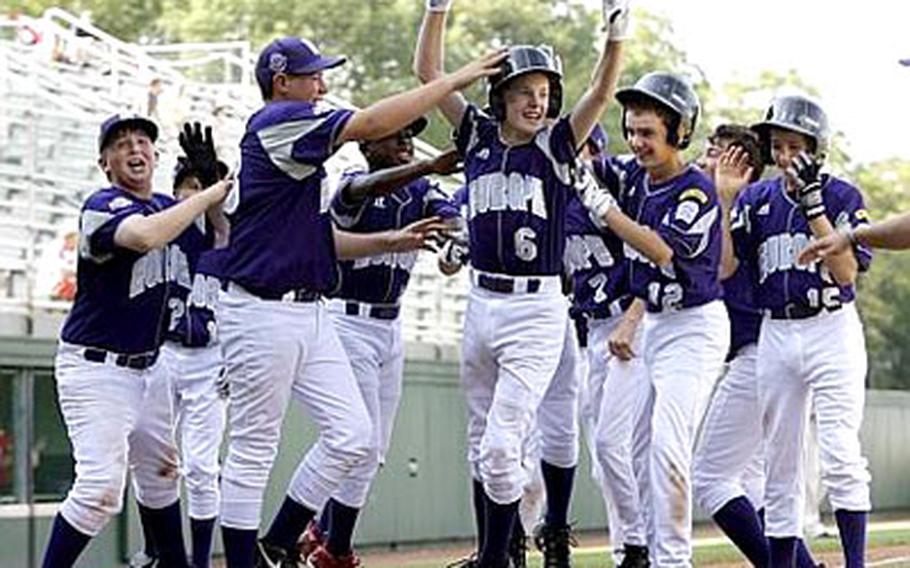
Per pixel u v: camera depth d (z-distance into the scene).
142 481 38.38
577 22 163.75
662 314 35.78
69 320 35.50
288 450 67.44
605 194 34.94
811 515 71.94
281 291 33.28
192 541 43.72
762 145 37.84
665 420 35.47
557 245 35.34
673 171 35.72
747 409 38.09
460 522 79.88
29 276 64.50
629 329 38.34
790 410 37.22
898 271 180.88
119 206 34.59
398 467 75.62
